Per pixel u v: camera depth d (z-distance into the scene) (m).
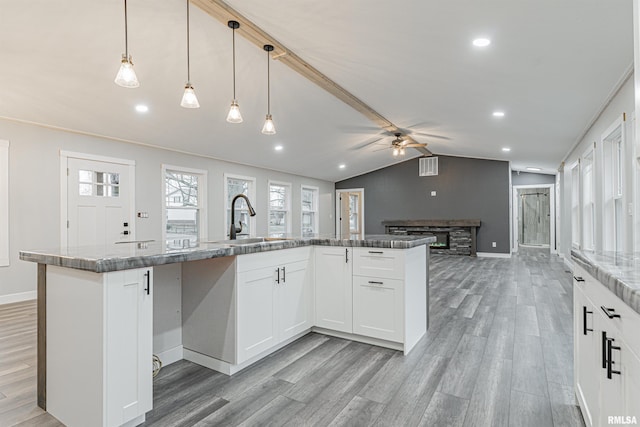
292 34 2.91
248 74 3.76
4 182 4.13
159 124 4.83
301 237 3.16
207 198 6.59
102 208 4.98
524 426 1.70
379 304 2.70
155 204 5.64
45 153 4.45
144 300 1.72
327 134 6.31
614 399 1.16
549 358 2.53
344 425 1.73
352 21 2.63
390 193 10.02
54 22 2.61
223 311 2.29
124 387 1.64
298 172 8.90
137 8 2.55
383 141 7.25
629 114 3.09
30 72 3.24
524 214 11.78
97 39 2.86
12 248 4.20
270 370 2.33
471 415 1.80
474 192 9.06
